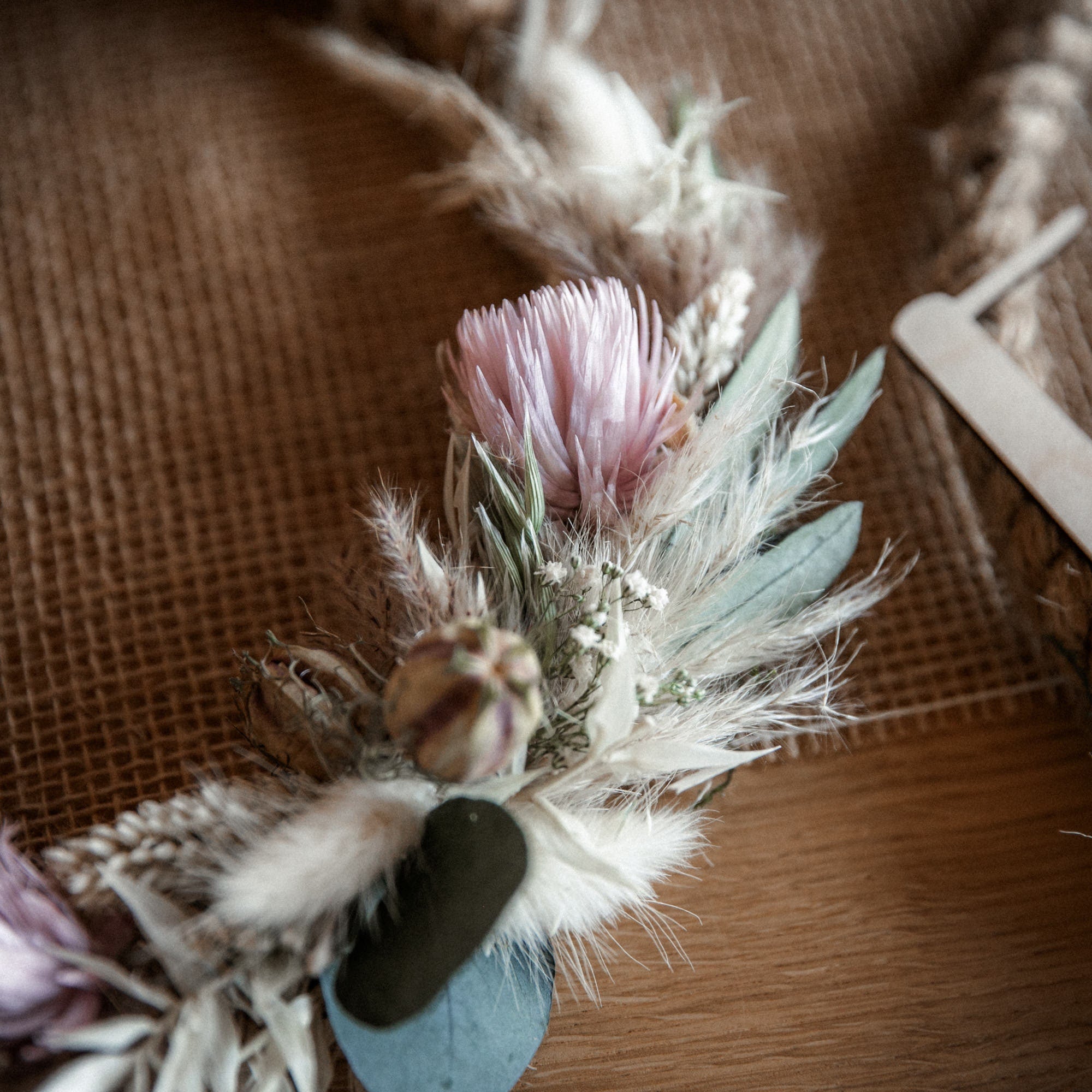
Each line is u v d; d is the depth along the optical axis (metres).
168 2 0.30
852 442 0.26
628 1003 0.23
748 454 0.22
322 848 0.18
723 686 0.22
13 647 0.25
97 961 0.19
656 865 0.21
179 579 0.25
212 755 0.24
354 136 0.29
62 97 0.29
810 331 0.27
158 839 0.19
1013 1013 0.23
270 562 0.25
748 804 0.24
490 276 0.28
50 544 0.25
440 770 0.18
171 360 0.27
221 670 0.25
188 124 0.29
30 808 0.24
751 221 0.25
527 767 0.20
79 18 0.30
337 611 0.23
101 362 0.27
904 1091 0.22
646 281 0.24
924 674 0.25
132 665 0.25
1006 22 0.29
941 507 0.26
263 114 0.29
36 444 0.26
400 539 0.20
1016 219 0.26
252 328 0.27
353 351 0.27
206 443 0.26
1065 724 0.25
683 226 0.24
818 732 0.24
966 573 0.25
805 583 0.22
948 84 0.29
